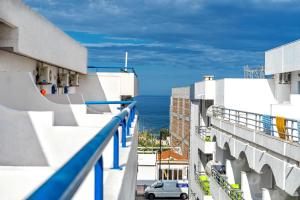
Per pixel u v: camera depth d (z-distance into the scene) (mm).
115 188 3725
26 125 6609
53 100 12773
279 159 15930
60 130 6656
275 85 29062
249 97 29156
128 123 8125
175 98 77188
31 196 1203
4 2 8648
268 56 28969
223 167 27219
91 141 2270
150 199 52281
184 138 64312
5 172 4949
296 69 24156
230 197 21203
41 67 13375
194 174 36406
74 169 1560
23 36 10188
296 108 19781
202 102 37906
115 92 21438
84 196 4441
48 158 6609
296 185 14070
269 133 19500
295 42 24344
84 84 21359
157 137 111750
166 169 58031
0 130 6555
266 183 19812
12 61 10711
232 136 23812
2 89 9398
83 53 20000
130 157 6043
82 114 9969
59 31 14766
